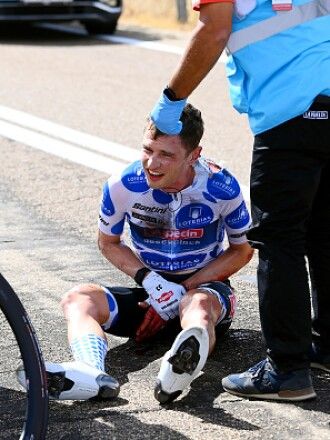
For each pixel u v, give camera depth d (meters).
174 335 5.03
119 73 14.07
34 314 5.44
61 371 4.18
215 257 4.91
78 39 17.77
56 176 8.66
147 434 4.08
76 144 9.90
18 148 9.71
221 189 4.71
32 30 19.00
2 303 3.78
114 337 5.09
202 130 4.57
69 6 17.22
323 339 4.64
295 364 4.31
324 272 4.54
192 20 20.17
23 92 12.62
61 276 6.11
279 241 4.23
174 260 4.86
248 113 4.26
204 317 4.49
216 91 12.77
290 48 4.11
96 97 12.32
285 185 4.16
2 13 16.97
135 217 4.83
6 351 4.78
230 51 4.18
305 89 4.11
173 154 4.48
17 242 6.83
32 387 3.75
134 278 4.84
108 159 9.32
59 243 6.82
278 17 4.11
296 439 4.03
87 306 4.66
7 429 4.14
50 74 13.95
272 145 4.17
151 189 4.70
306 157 4.18
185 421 4.20
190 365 4.16
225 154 9.65
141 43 17.11
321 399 4.39
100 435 4.08
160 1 21.59
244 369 4.72
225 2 4.00
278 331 4.28
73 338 4.48
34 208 7.71
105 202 4.83
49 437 4.06
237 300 5.67
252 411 4.28
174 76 4.11
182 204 4.73
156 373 4.68
